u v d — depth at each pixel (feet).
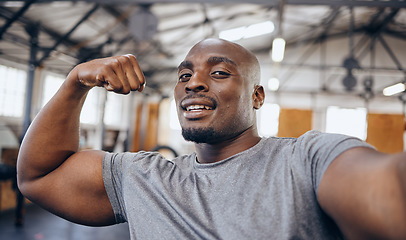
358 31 29.58
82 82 2.56
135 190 2.61
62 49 19.83
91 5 15.62
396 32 28.76
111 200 2.81
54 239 12.98
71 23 17.72
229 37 26.23
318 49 30.53
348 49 29.84
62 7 15.60
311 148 2.13
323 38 30.48
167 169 2.70
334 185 1.78
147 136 33.78
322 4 11.69
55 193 2.85
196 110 2.59
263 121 31.91
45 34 18.13
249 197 2.17
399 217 1.45
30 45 15.44
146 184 2.61
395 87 23.72
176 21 21.21
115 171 2.83
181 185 2.49
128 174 2.71
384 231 1.51
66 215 2.91
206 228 2.18
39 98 21.30
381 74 29.09
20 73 19.76
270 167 2.29
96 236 13.65
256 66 2.83
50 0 12.64
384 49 29.19
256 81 2.84
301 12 24.09
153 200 2.49
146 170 2.68
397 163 1.53
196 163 2.63
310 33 29.45
